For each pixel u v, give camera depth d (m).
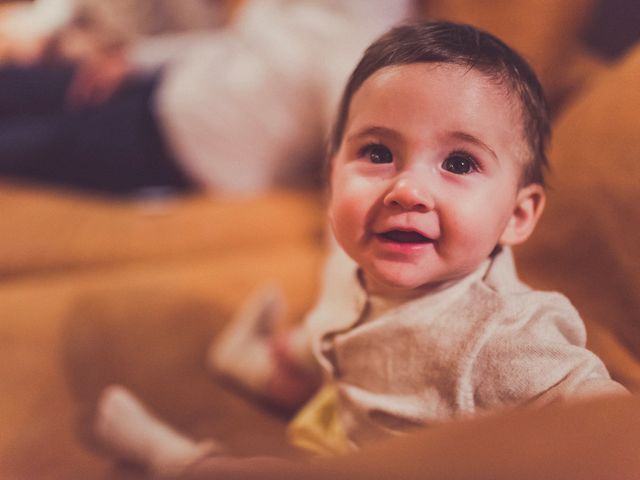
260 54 1.04
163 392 0.76
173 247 0.98
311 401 0.68
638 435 0.28
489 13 0.81
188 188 1.10
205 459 0.52
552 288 0.52
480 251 0.41
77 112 1.09
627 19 0.91
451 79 0.40
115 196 1.07
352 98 0.44
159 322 0.85
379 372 0.47
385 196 0.40
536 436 0.29
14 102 1.11
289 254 0.99
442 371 0.44
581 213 0.53
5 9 1.24
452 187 0.40
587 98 0.61
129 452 0.64
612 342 0.47
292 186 1.12
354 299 0.50
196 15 1.37
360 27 0.98
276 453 0.58
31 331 0.81
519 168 0.42
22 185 1.06
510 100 0.41
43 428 0.69
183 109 1.03
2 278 0.90
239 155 1.05
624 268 0.49
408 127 0.40
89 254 0.95
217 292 0.90
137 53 1.19
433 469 0.28
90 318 0.84
